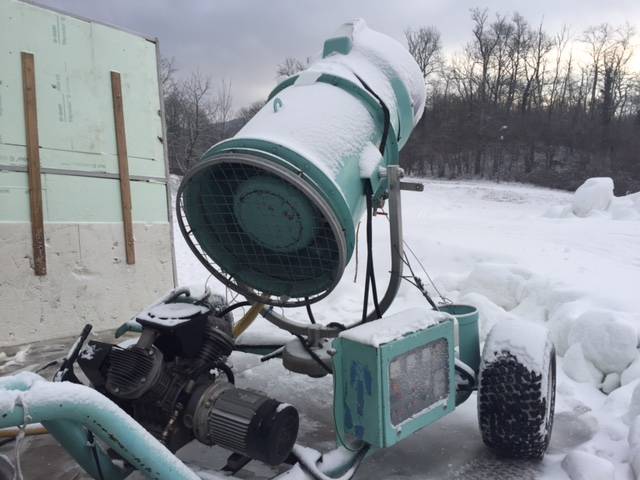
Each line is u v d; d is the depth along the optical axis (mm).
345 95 3072
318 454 2322
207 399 2346
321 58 3502
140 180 6434
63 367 2445
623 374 4062
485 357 2961
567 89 69000
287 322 3535
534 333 2957
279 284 3090
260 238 2865
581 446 3227
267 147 2588
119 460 2471
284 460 2283
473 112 61469
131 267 6309
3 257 5238
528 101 66750
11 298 5305
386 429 2275
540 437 2854
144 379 2271
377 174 2973
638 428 3107
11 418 1456
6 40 5238
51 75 5586
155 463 1720
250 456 2248
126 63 6254
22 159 5375
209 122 37625
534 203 34156
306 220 2650
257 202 2709
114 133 6137
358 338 2316
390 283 3080
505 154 58094
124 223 6203
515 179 54062
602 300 5309
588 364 4285
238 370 4504
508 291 6176
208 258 3498
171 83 37656
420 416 2486
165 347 2500
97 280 5980
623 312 5055
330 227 2582
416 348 2471
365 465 3002
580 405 3836
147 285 6480
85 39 5852
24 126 5379
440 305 3414
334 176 2686
